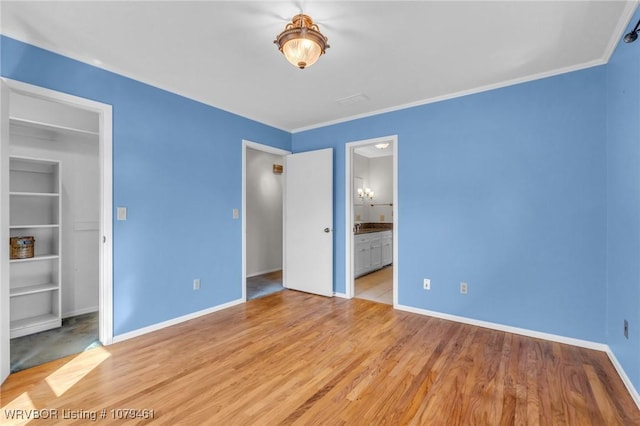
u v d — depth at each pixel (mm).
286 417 1729
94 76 2590
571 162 2658
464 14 1956
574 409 1786
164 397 1905
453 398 1896
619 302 2195
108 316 2646
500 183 2988
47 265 3162
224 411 1779
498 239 2994
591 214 2574
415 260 3477
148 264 2936
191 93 3246
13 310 2941
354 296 4168
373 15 1968
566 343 2656
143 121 2910
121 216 2748
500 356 2430
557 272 2715
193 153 3338
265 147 4230
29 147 3061
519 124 2895
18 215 3012
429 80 2936
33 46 2268
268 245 5910
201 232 3410
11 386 2012
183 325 3104
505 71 2748
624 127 2104
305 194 4367
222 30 2137
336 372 2201
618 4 1854
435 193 3354
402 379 2107
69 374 2164
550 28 2100
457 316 3205
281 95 3307
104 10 1919
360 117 3941
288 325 3100
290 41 1896
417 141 3480
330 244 4125
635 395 1844
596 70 2555
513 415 1739
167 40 2262
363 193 7016
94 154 3498
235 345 2641
